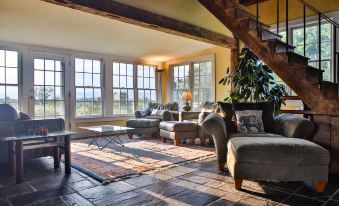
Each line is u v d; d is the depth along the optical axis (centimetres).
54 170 319
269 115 340
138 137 596
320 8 455
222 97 612
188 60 692
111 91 665
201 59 660
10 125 315
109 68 662
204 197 227
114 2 353
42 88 555
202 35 480
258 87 411
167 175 292
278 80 500
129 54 670
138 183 265
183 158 375
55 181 274
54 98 573
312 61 468
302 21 475
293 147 233
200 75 671
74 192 240
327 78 452
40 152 331
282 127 310
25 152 317
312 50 470
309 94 307
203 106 556
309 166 231
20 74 523
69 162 304
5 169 318
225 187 252
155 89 769
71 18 427
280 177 232
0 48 497
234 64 543
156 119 582
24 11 387
